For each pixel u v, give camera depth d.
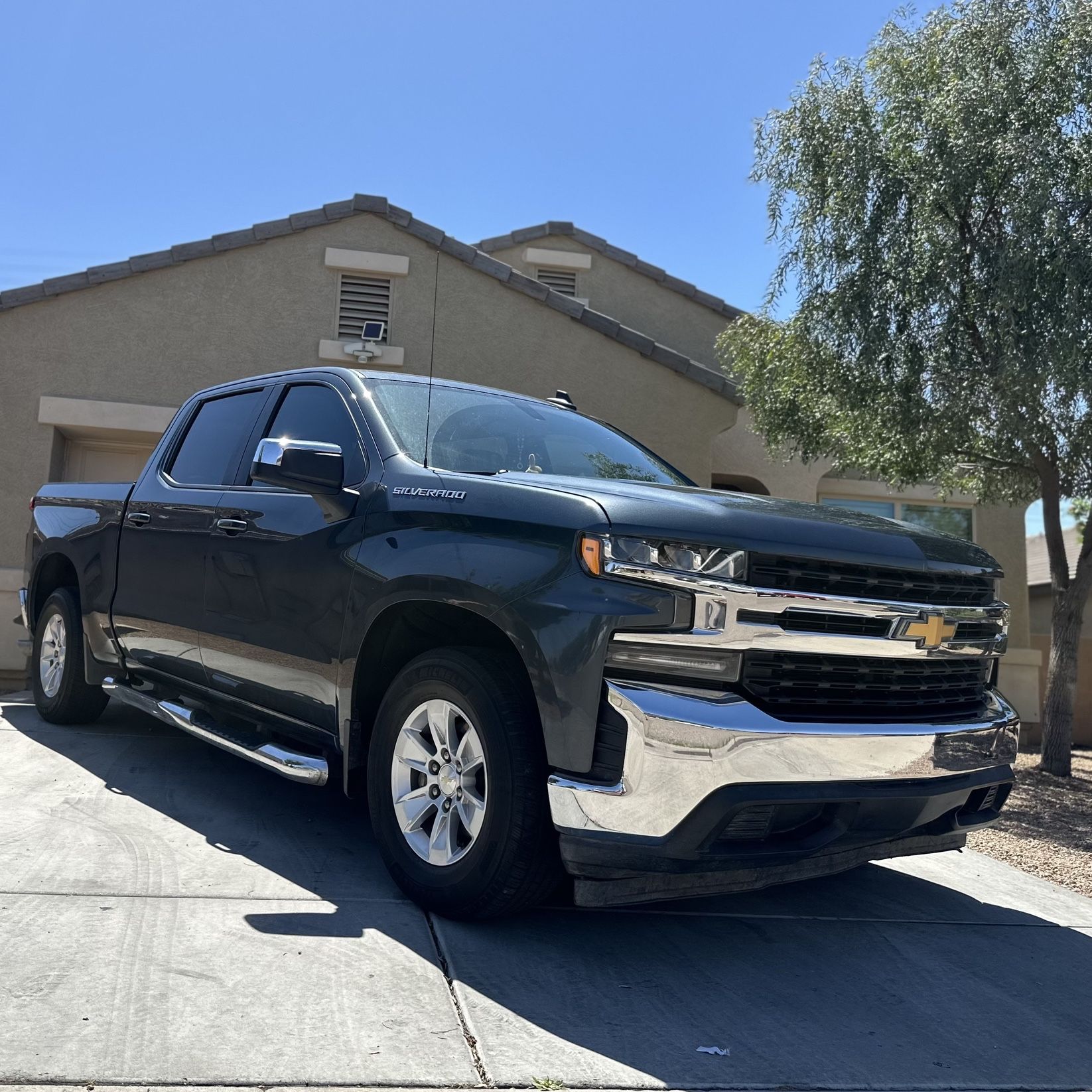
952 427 7.23
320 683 3.60
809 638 2.85
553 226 12.41
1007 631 3.58
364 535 3.48
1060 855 4.95
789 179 7.79
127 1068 2.14
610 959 2.97
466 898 3.00
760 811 2.79
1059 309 6.39
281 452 3.58
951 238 6.95
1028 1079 2.48
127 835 3.77
